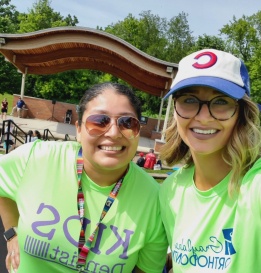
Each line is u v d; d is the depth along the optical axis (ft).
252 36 130.93
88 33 37.37
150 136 72.18
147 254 6.32
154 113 132.67
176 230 5.70
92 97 5.96
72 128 63.82
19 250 6.64
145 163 37.76
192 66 5.46
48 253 5.86
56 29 36.65
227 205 5.23
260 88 107.96
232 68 5.35
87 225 5.93
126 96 5.98
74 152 6.45
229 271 4.98
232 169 5.31
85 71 115.03
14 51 45.06
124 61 45.65
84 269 5.77
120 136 5.73
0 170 6.71
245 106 5.38
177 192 6.00
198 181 5.79
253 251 4.85
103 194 6.13
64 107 73.10
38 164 6.44
